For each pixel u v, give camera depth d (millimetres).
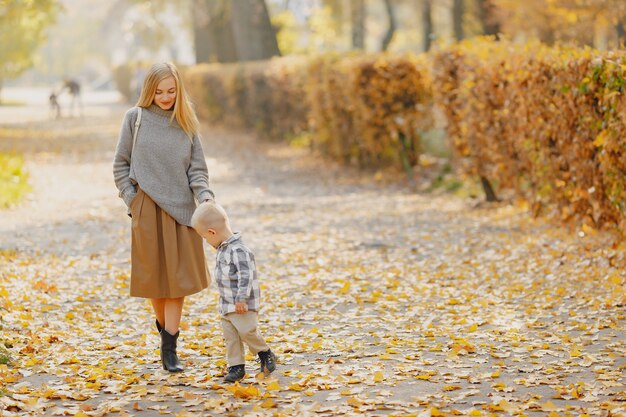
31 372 7488
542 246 13086
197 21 52969
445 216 17281
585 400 6512
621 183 11680
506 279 11422
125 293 11086
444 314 9750
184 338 8844
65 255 13633
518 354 7938
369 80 23281
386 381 7199
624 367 7285
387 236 15281
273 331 9148
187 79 51906
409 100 23141
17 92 111500
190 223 7543
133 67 76000
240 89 40656
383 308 10172
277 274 12266
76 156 30859
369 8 85125
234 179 25281
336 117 26594
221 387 7066
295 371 7492
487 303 10078
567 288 10508
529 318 9305
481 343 8312
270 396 6820
